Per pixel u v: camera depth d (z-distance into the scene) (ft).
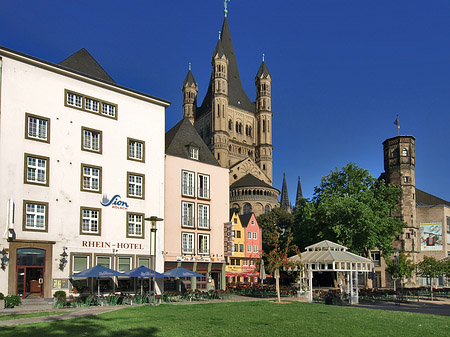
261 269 133.18
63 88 123.24
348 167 207.31
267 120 467.11
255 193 389.19
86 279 120.47
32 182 113.29
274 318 74.43
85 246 121.39
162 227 142.00
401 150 290.97
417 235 294.87
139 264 133.90
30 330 58.95
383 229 190.08
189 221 155.53
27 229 110.52
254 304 106.22
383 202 197.57
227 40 490.90
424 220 298.15
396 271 204.54
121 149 134.51
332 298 120.26
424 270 179.93
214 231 163.43
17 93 113.70
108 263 126.21
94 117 129.29
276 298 137.59
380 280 277.23
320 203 196.95
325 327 64.34
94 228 124.88
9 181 108.99
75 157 123.13
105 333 56.34
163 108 148.25
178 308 92.68
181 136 170.71
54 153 118.83
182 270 125.18
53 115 120.06
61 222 117.39
